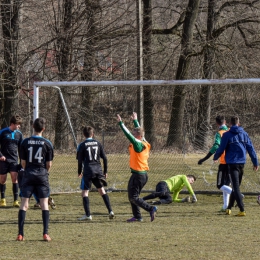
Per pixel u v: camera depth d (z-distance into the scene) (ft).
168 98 205.67
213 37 241.35
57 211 102.53
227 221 89.51
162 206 107.96
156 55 253.44
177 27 251.80
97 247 67.77
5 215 96.63
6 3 217.36
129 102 201.77
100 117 192.13
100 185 91.76
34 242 71.20
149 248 67.00
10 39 216.74
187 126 195.21
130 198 87.71
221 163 101.24
